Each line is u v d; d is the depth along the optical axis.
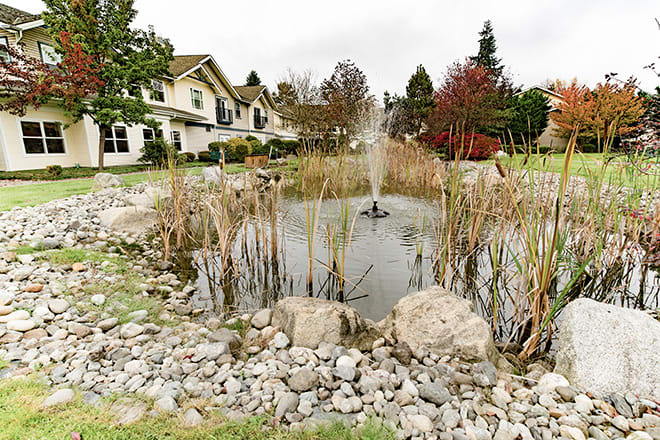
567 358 1.74
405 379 1.69
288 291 3.21
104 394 1.51
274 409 1.45
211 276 3.59
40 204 5.56
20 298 2.44
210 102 19.34
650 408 1.45
